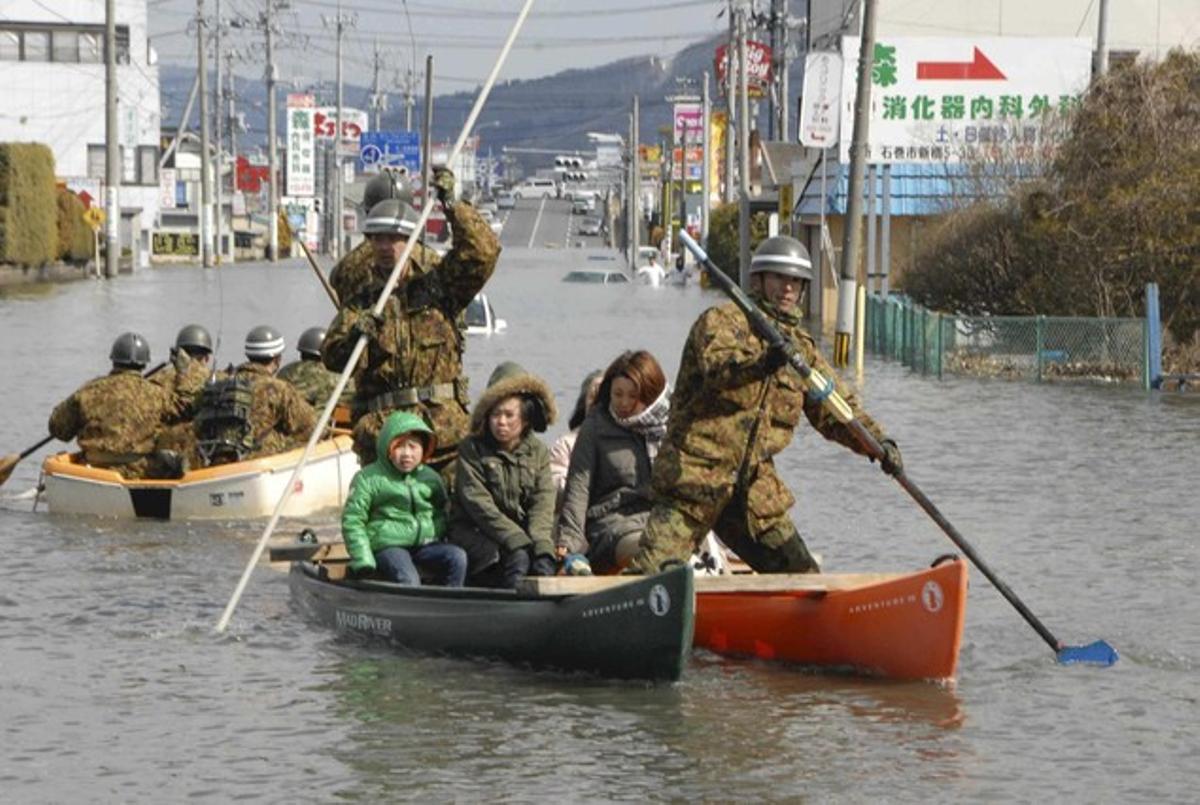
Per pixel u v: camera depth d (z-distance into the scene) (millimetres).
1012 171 86875
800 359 23531
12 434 50156
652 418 26312
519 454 26344
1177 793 19766
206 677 24344
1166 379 64500
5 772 20281
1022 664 25250
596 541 26359
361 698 23312
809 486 41750
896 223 101500
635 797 19500
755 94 162500
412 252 29000
